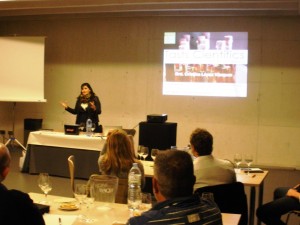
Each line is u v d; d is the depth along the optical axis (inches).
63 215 94.1
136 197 107.0
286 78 321.4
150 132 220.5
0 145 81.2
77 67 369.7
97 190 104.2
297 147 320.8
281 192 163.6
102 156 137.8
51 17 370.0
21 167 272.5
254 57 326.3
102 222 89.8
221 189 115.3
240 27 327.6
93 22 362.9
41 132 269.6
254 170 174.1
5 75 343.0
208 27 333.7
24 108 387.5
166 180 63.2
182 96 342.3
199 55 336.8
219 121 335.0
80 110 298.5
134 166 128.3
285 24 320.2
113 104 360.8
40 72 348.5
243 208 119.0
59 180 252.2
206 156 126.6
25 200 75.9
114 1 299.0
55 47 374.9
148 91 350.6
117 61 358.3
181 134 343.0
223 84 333.1
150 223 60.8
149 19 347.6
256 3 298.7
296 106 320.5
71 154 256.7
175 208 62.2
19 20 383.6
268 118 325.7
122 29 355.3
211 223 64.6
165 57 344.5
